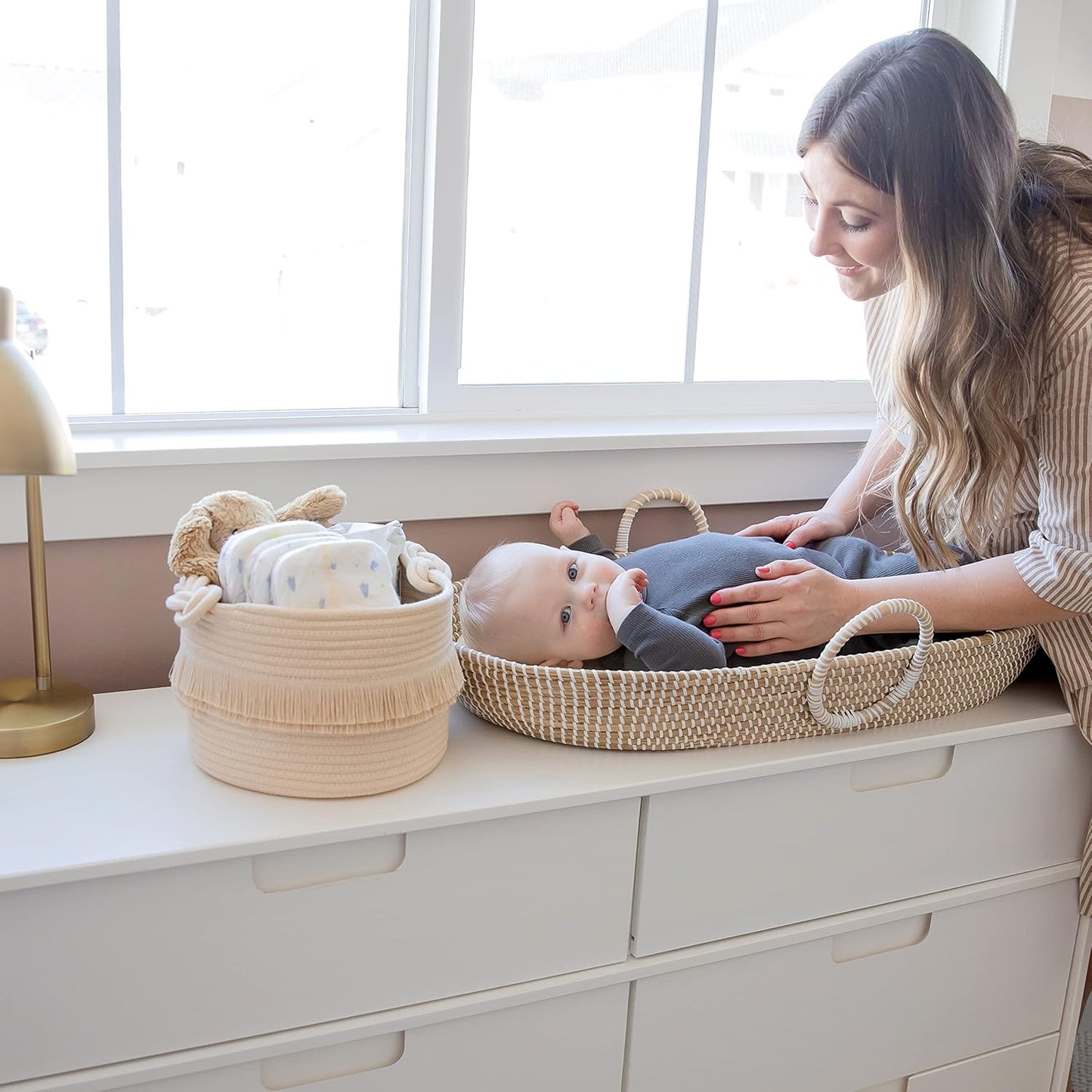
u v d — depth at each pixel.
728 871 1.17
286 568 0.96
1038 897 1.40
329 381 1.43
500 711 1.14
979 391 1.19
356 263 1.42
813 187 1.22
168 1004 0.95
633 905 1.13
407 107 1.40
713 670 1.11
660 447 1.49
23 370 1.02
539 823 1.05
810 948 1.24
